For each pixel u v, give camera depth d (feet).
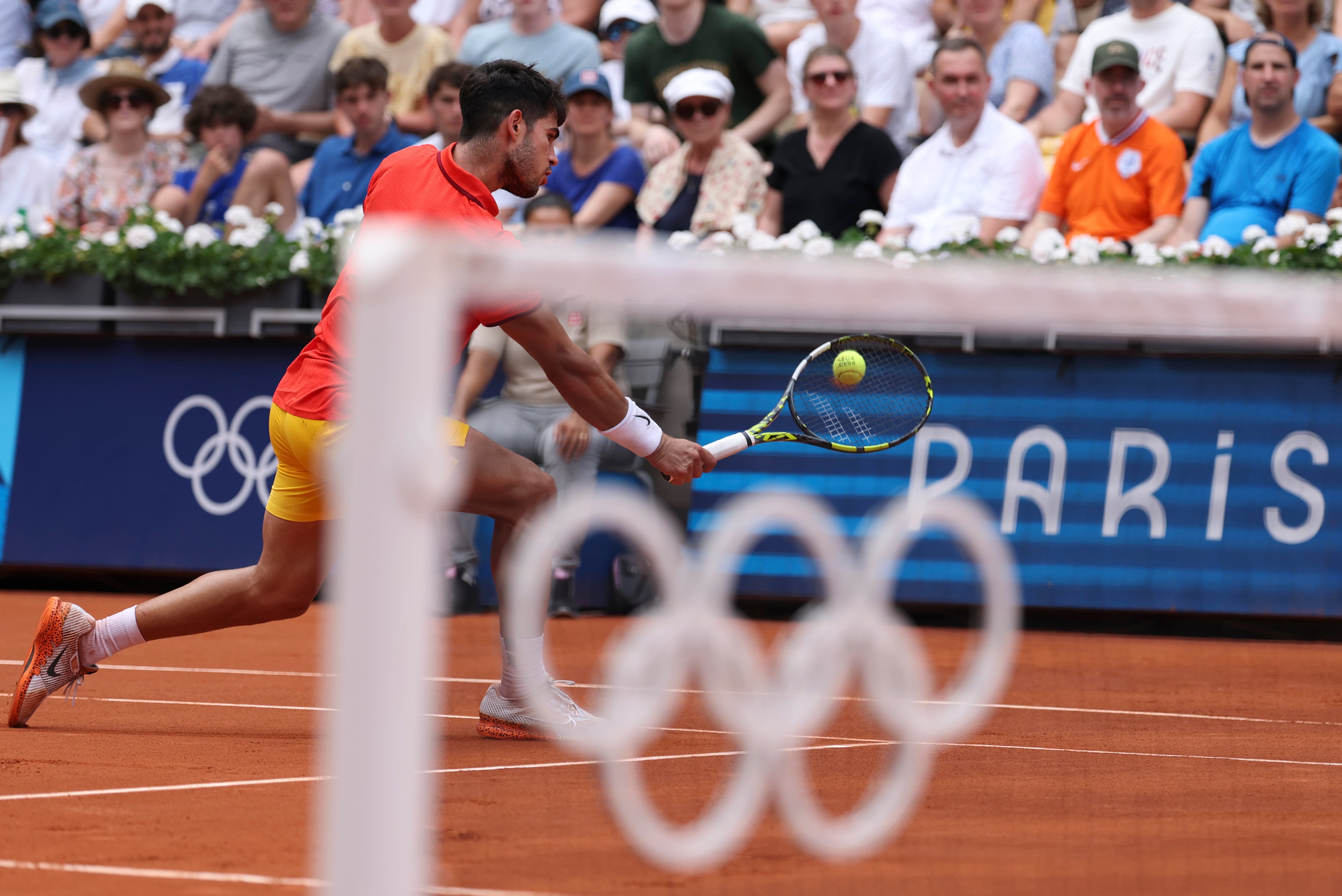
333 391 45.19
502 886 28.53
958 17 124.67
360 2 136.46
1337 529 87.40
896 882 29.40
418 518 15.65
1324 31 113.80
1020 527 90.53
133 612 49.96
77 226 114.42
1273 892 29.37
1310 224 93.20
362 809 15.58
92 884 28.63
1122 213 97.50
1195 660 77.51
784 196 104.01
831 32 113.39
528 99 46.68
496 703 49.06
